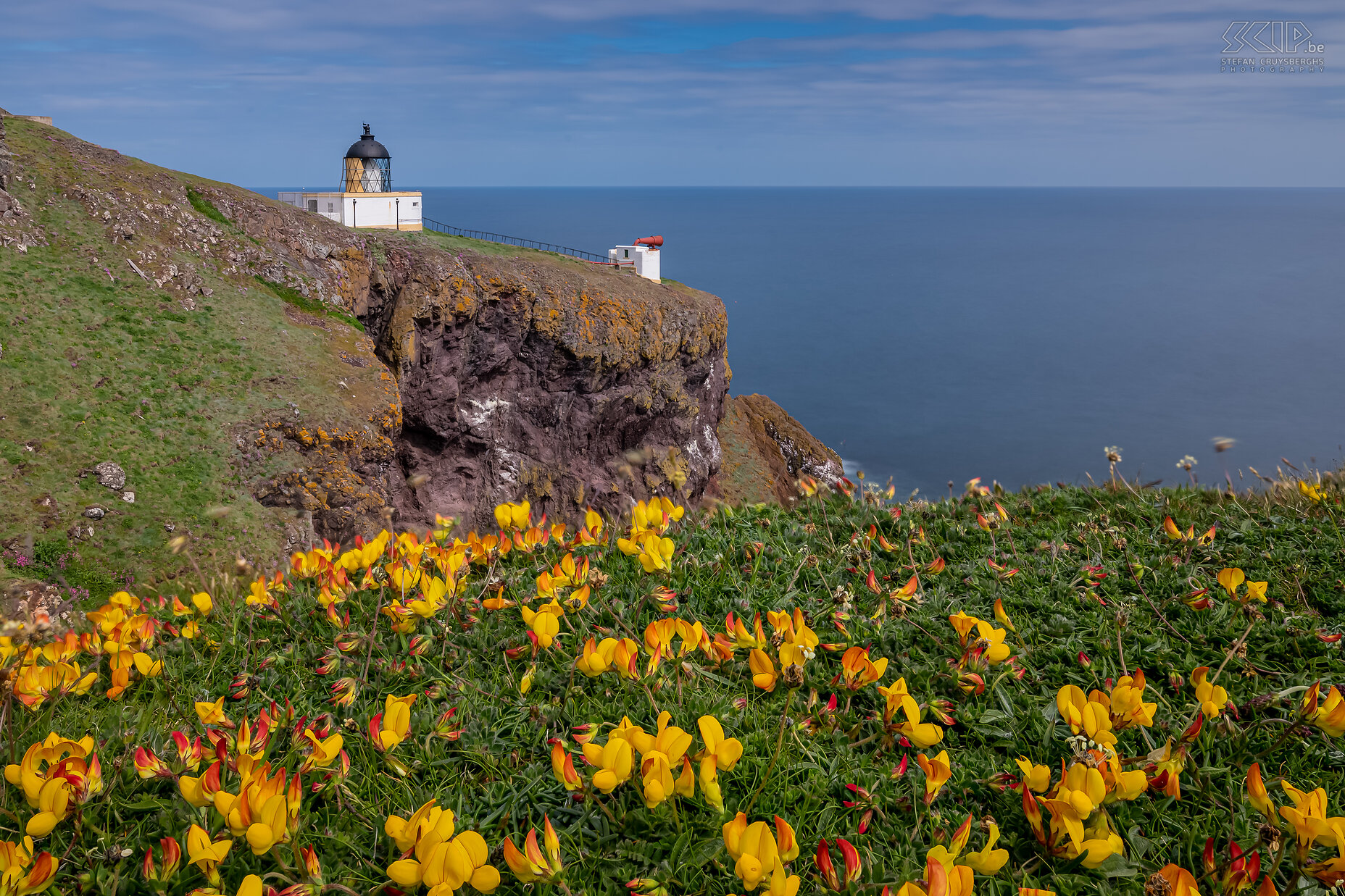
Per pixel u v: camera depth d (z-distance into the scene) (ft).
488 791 8.60
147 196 89.45
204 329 79.51
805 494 19.24
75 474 60.03
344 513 72.74
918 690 10.77
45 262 76.95
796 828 8.02
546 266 122.31
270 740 9.14
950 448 360.07
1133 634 12.16
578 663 9.77
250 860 7.56
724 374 150.82
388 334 103.60
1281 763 9.07
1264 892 6.47
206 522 60.75
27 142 88.79
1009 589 13.99
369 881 7.24
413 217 160.15
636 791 8.28
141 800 8.30
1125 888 7.34
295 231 98.12
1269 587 13.92
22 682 10.09
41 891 6.95
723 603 13.07
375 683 10.79
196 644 12.56
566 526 15.94
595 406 121.70
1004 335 639.76
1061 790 7.52
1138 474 20.17
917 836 7.89
